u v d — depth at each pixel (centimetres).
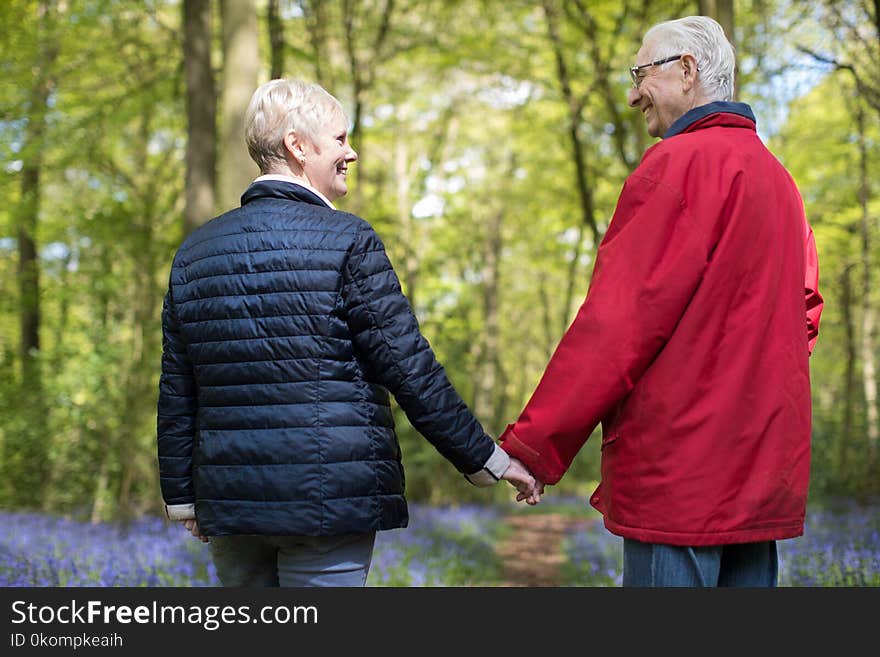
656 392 234
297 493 222
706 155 240
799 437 238
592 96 1256
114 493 1093
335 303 228
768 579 249
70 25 1046
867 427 1314
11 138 1059
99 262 1277
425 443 1572
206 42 875
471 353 1861
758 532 231
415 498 1672
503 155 2153
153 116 1212
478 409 1930
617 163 1410
